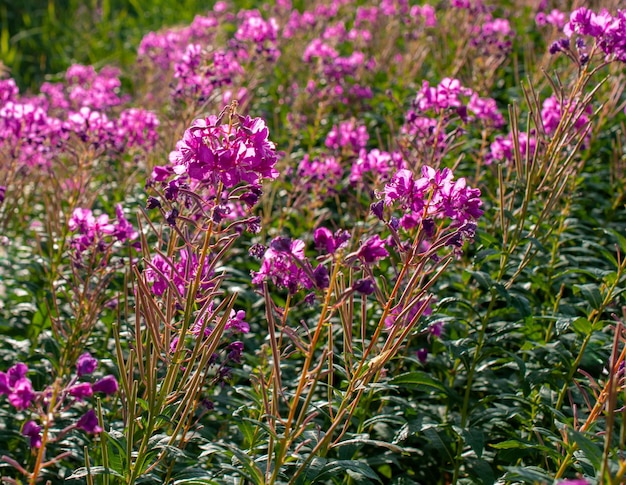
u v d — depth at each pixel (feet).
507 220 15.65
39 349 16.42
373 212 11.10
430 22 32.07
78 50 47.26
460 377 15.84
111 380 9.02
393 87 27.66
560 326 13.57
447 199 10.85
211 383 12.42
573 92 14.79
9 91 20.04
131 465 11.10
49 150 19.47
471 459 13.99
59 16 51.75
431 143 16.83
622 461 9.19
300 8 46.88
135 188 21.50
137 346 10.71
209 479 10.51
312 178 19.56
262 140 10.06
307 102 27.73
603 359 14.52
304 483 10.72
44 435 8.96
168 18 51.31
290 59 32.91
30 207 23.40
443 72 29.14
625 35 14.23
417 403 15.89
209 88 18.75
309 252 19.86
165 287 12.17
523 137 17.88
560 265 17.51
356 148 20.93
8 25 50.24
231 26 39.47
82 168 18.31
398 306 11.89
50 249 17.56
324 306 9.91
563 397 14.26
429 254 10.84
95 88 27.22
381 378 12.65
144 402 11.20
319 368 10.06
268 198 22.76
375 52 33.68
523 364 13.65
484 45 25.58
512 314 17.07
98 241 14.57
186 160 10.03
